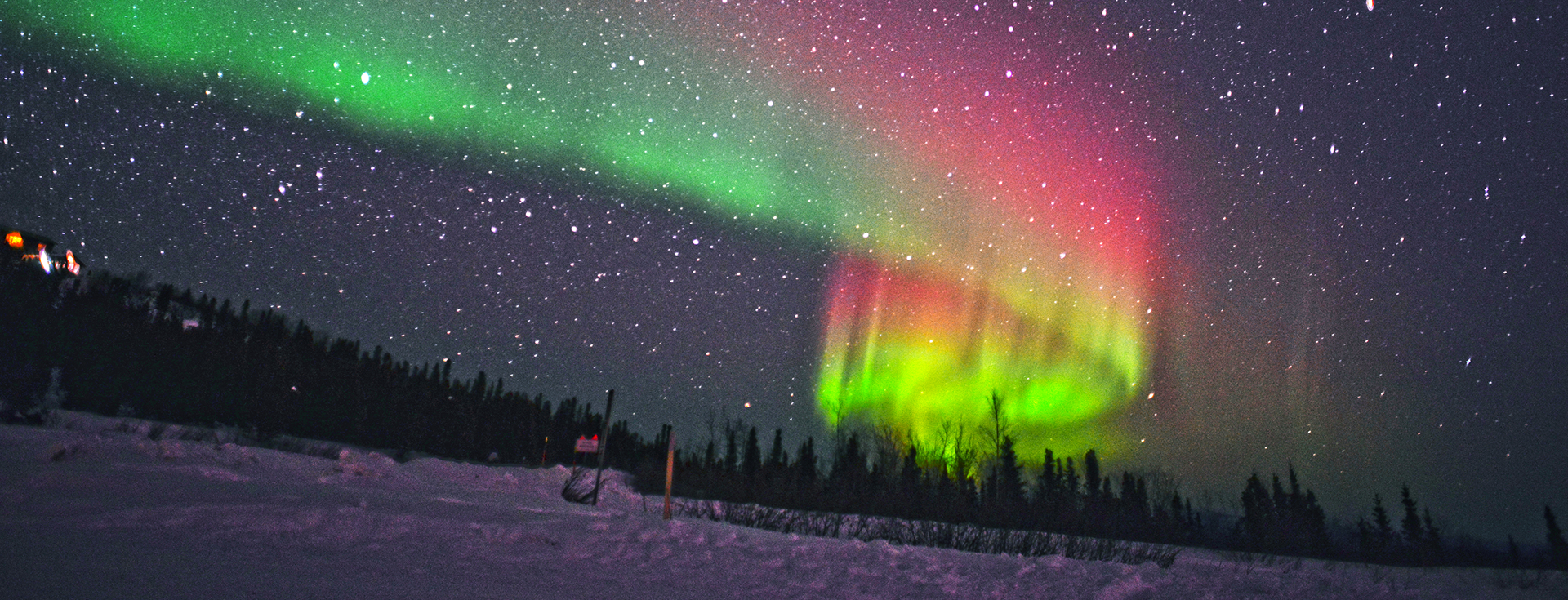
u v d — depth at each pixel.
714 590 6.12
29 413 19.59
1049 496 35.66
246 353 50.41
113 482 7.33
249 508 6.65
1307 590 9.46
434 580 5.21
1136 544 20.27
